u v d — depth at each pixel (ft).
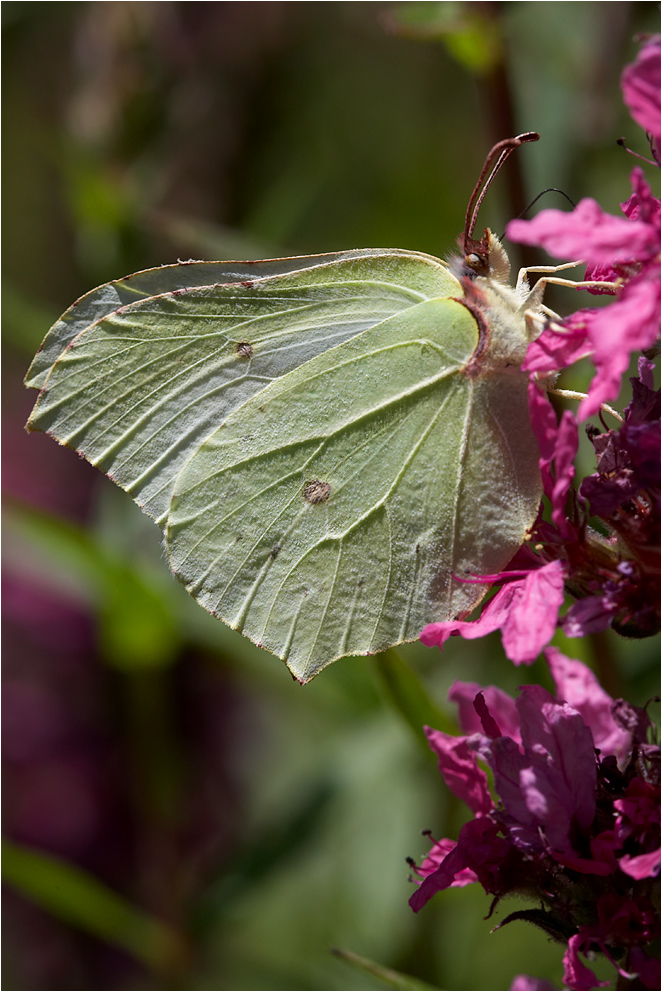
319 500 0.73
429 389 0.72
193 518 0.73
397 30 0.78
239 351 0.73
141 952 0.80
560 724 0.68
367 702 0.79
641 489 0.68
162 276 0.73
